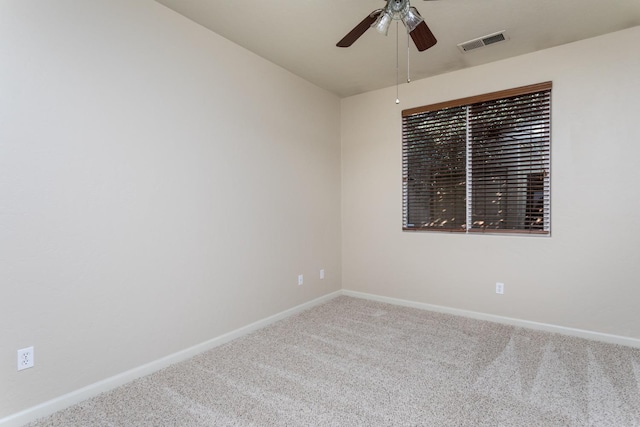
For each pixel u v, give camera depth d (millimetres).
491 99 3324
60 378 1947
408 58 3223
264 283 3312
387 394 2092
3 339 1745
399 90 3934
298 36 2832
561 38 2875
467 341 2902
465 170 3535
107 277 2146
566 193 3012
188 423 1820
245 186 3104
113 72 2158
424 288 3814
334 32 2762
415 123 3854
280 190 3492
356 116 4289
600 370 2375
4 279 1745
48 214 1890
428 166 3777
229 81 2932
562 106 3008
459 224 3592
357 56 3197
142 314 2334
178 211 2555
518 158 3234
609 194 2836
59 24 1914
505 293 3320
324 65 3410
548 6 2400
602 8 2426
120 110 2199
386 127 4051
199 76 2686
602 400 2012
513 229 3277
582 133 2932
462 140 3553
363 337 3008
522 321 3236
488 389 2146
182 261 2584
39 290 1862
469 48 3025
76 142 1994
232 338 2967
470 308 3521
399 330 3170
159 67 2418
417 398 2049
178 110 2545
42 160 1861
